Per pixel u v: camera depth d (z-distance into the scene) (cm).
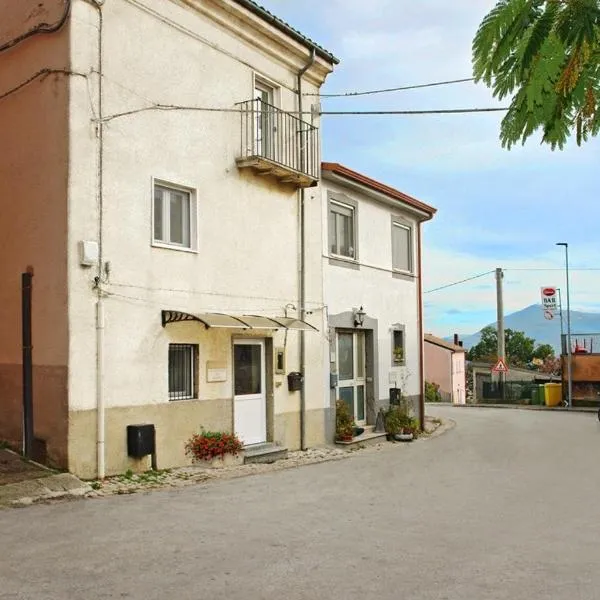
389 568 581
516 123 291
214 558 605
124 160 1084
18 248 1063
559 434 1897
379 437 1680
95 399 1016
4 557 605
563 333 3619
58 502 861
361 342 1781
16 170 1073
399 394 1847
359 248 1734
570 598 507
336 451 1473
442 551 639
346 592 516
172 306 1158
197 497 902
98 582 535
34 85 1055
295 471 1163
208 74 1255
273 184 1410
